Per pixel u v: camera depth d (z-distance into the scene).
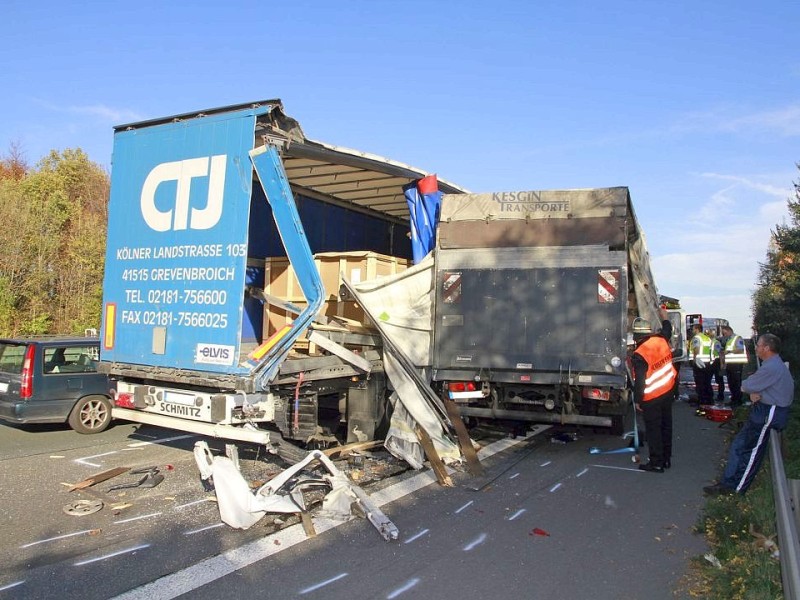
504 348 8.42
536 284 8.37
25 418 9.18
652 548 5.07
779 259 20.67
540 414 8.38
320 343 7.02
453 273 8.69
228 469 5.53
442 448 7.45
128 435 9.55
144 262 7.04
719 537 5.20
